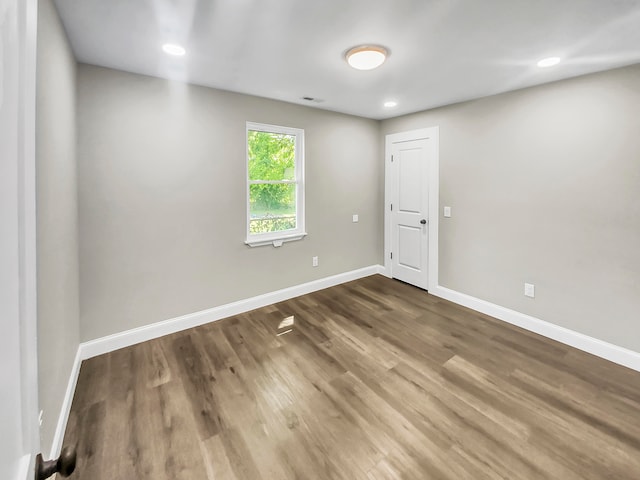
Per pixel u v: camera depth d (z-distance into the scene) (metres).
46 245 1.47
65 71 1.91
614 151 2.41
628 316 2.41
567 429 1.78
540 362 2.45
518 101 2.96
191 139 2.90
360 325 3.10
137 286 2.73
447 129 3.59
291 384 2.19
